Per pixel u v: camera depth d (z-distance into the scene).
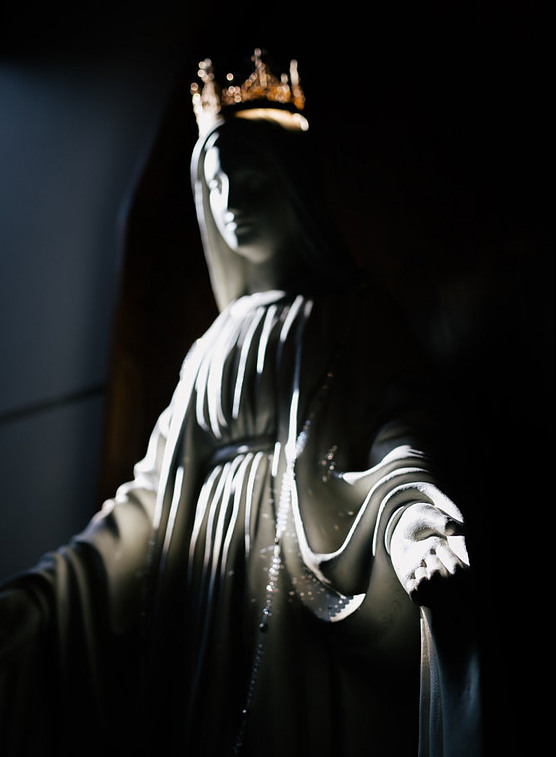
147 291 1.69
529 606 1.25
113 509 1.26
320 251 1.33
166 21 1.89
